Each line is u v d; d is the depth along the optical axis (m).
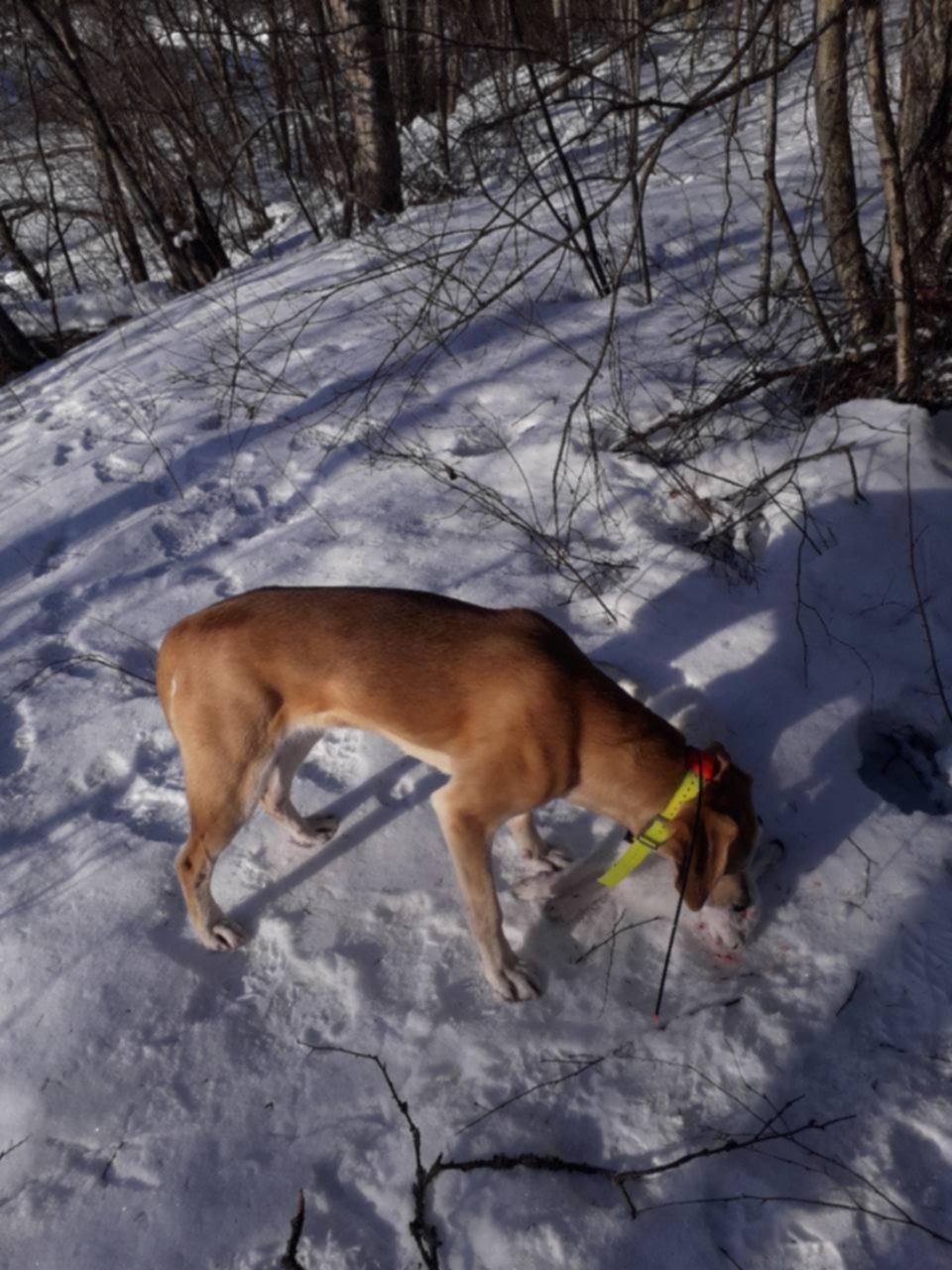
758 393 2.12
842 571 1.69
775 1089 1.10
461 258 1.91
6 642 1.86
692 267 2.75
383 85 3.80
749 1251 0.97
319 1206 1.03
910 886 1.27
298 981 1.25
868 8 1.60
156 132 5.39
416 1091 1.12
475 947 1.28
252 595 1.29
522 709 1.19
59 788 1.54
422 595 1.29
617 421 2.11
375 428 2.29
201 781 1.24
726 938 1.22
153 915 1.33
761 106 3.88
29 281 5.57
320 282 3.20
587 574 1.78
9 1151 1.10
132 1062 1.16
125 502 2.21
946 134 1.94
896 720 1.51
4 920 1.33
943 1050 1.11
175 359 2.91
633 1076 1.12
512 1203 1.02
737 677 1.55
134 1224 1.03
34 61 4.76
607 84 1.76
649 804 1.21
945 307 1.95
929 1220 0.98
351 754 1.55
